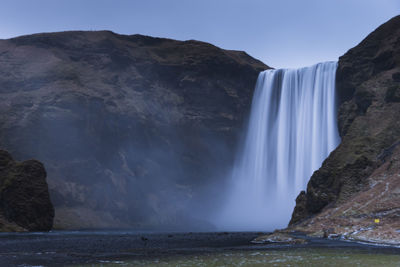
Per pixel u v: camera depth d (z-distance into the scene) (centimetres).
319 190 7462
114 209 10888
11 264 3119
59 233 7225
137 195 11525
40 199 8162
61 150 11106
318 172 7669
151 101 13725
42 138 11019
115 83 13488
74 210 10212
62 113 11462
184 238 5981
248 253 3669
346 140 8112
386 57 10575
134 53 15112
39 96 11875
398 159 6669
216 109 14325
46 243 5000
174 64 15000
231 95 14488
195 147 13512
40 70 12988
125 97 13200
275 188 12706
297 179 12162
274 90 13850
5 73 12762
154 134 12950
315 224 6216
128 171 11919
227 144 13988
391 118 8112
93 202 10694
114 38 15650
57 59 13650
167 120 13612
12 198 7856
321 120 12000
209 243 5000
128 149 12306
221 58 15038
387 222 5172
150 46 16288
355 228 5331
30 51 13838
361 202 6156
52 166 10775
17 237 6006
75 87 12512
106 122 12138
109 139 12056
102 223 10256
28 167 8294
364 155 7512
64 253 3884
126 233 7438
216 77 14788
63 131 11300
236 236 6438
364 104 9269
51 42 14362
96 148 11662
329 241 4812
